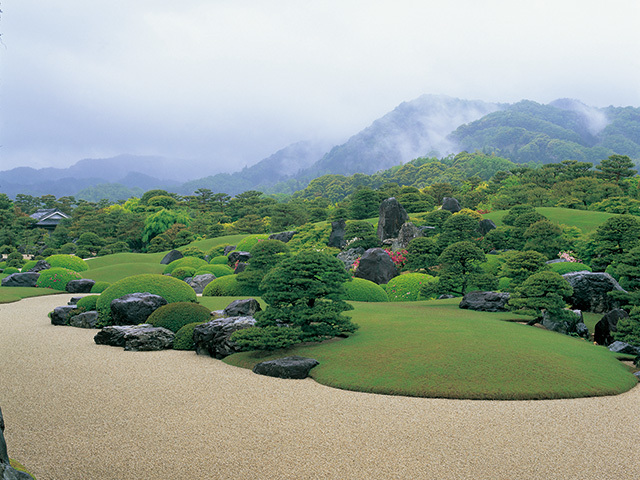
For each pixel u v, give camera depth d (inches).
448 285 874.1
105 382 408.5
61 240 3521.2
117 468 239.3
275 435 284.4
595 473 241.8
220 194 4739.2
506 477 234.4
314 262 544.1
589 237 1311.5
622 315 610.5
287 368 428.8
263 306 834.8
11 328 698.2
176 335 578.6
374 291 987.3
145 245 3742.6
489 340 522.6
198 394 372.8
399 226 1889.8
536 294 665.6
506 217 1919.3
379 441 276.8
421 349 482.3
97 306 718.5
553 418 326.3
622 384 418.3
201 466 241.9
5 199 4037.9
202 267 1600.6
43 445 268.1
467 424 309.6
